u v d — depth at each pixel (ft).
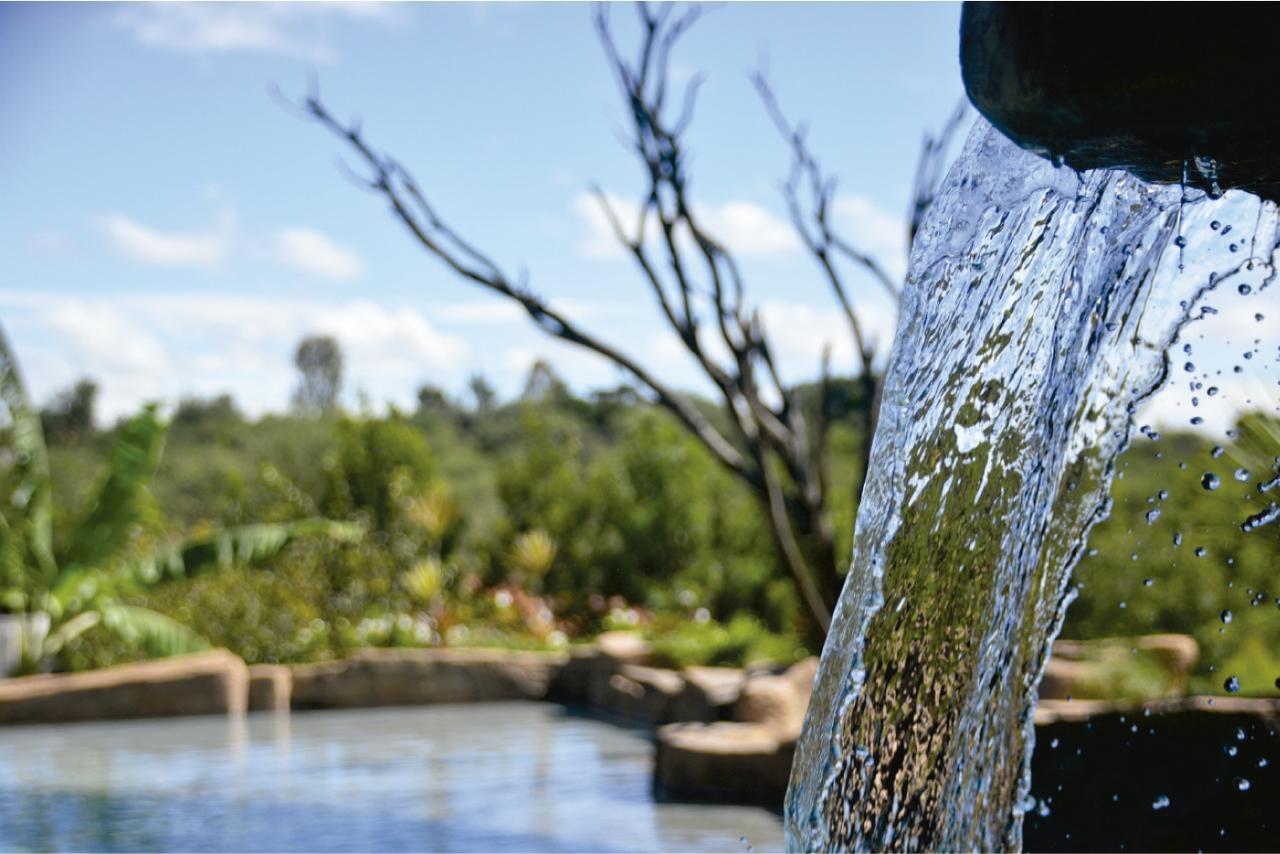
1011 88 6.57
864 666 8.23
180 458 92.07
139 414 41.96
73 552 42.39
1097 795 14.34
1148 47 6.11
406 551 57.11
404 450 63.98
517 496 59.88
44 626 42.47
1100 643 23.12
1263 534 18.33
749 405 26.07
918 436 8.44
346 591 52.39
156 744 33.94
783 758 24.73
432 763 30.45
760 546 51.96
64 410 116.78
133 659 44.55
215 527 59.47
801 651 38.63
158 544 52.95
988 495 8.69
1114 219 8.47
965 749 8.30
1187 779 14.19
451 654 43.86
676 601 52.44
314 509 62.39
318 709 41.57
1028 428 8.66
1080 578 23.27
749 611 50.21
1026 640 8.29
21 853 21.36
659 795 25.55
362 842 21.85
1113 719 14.79
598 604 54.60
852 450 46.34
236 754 32.17
